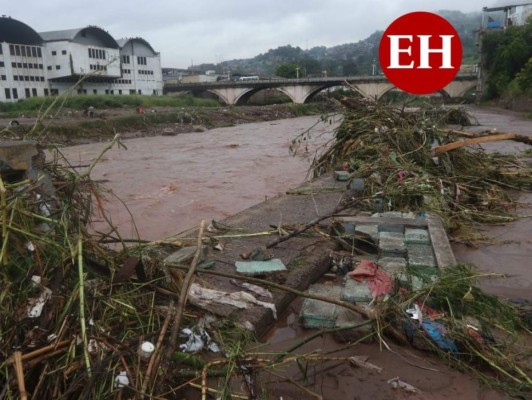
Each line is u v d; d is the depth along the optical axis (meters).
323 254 4.76
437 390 2.95
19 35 48.09
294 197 7.13
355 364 3.16
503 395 2.91
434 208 6.25
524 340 3.46
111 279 3.22
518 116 31.91
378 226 5.40
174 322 2.86
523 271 4.83
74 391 2.44
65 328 2.69
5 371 2.43
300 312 3.74
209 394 2.69
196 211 9.29
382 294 3.72
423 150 8.57
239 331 3.30
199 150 20.59
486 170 8.66
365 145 9.05
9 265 2.87
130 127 30.53
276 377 3.02
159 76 68.19
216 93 63.94
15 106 41.38
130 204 9.93
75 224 3.49
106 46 57.03
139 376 2.53
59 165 3.84
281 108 50.25
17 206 3.04
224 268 4.27
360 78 49.97
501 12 55.91
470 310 3.60
